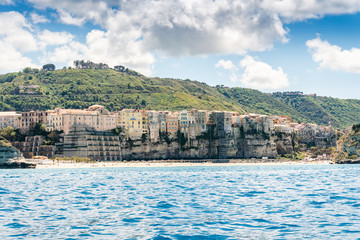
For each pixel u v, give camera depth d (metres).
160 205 80.50
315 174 192.50
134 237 53.53
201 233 55.41
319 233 55.28
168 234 54.94
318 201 84.56
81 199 91.75
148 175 197.62
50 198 94.50
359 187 115.75
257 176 182.12
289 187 118.25
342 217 66.25
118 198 92.88
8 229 59.09
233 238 52.69
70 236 54.50
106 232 56.59
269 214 69.25
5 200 91.12
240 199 89.19
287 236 53.72
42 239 53.16
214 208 76.19
